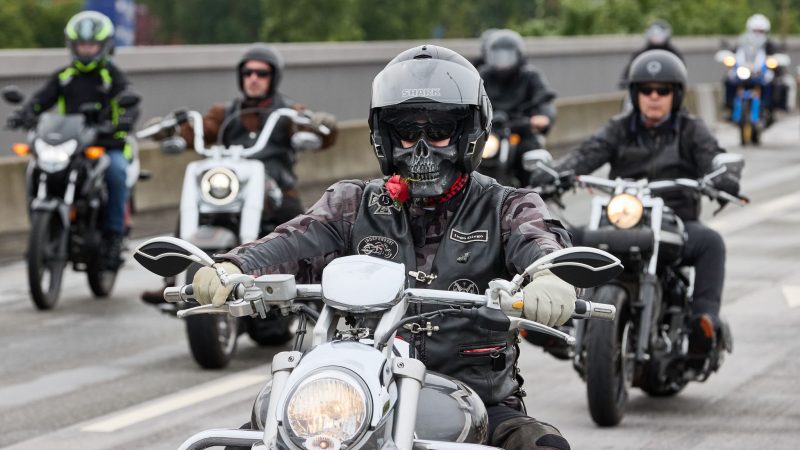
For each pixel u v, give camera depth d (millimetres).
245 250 8594
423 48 8844
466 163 8703
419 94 8547
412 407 7223
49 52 35531
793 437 15320
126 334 21578
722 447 14859
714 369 16781
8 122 25531
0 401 17203
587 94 63812
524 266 8445
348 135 42219
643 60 17141
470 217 8852
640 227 15859
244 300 7770
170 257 7965
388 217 8922
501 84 30172
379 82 8727
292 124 20656
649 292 15836
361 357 7148
